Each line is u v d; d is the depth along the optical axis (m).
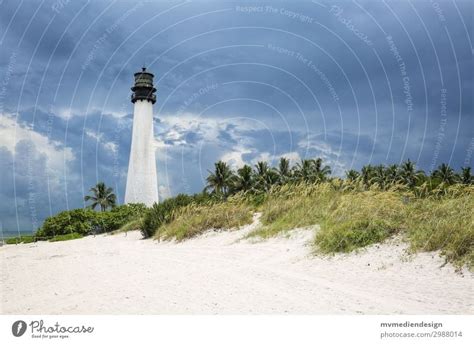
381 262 8.27
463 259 7.26
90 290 7.32
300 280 7.52
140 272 9.32
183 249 13.97
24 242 28.30
